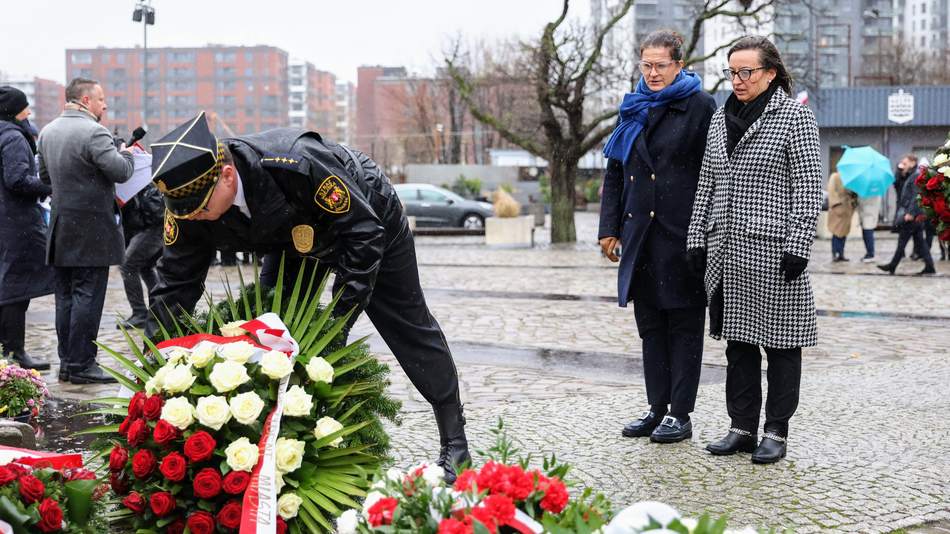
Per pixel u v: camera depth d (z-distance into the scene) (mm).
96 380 5621
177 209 2588
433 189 27203
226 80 154625
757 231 3809
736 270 3887
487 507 1732
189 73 154375
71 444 4113
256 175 2660
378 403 2951
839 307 9422
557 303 9930
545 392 5398
